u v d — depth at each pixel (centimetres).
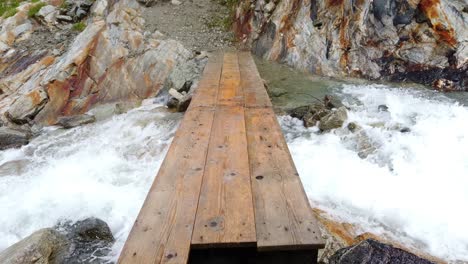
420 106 650
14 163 574
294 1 975
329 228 379
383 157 499
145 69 856
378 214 407
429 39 793
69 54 884
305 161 499
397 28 823
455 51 762
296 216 246
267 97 556
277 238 222
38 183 505
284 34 962
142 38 937
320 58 881
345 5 882
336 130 571
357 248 325
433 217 396
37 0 1314
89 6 1192
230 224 238
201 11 1209
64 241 373
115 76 843
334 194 441
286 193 275
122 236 396
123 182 495
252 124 436
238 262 231
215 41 1070
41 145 639
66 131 698
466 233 373
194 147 365
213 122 442
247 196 271
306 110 638
